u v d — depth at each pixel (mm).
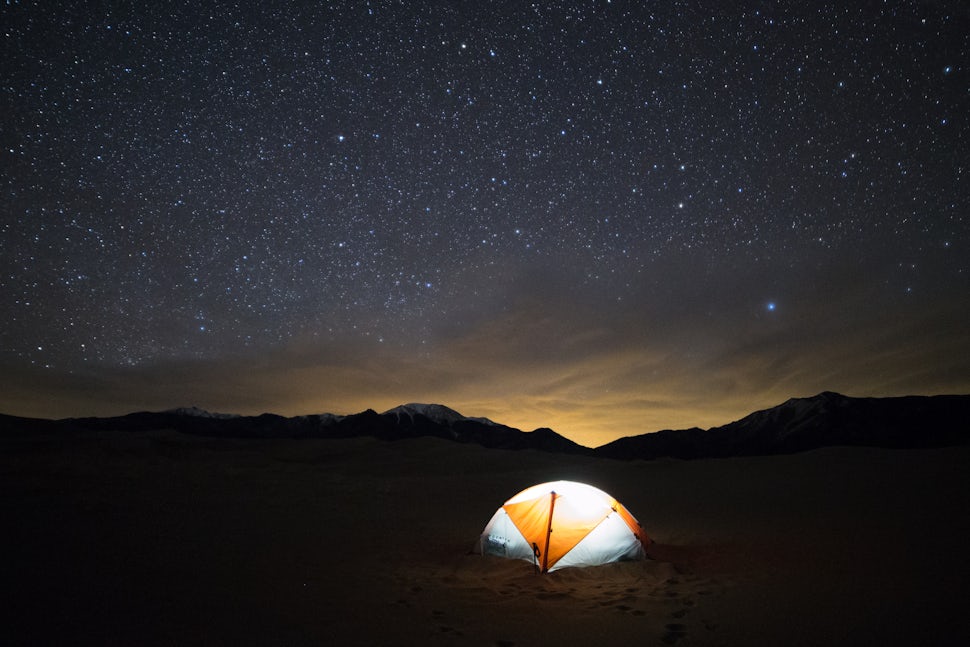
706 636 4965
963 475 15445
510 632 5188
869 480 15828
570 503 7727
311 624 5453
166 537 9562
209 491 15938
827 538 8789
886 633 4812
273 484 18203
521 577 7078
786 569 7113
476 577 7168
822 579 6559
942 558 7145
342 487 17922
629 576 6898
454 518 12258
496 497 16094
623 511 7988
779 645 4707
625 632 5121
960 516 9906
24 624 5320
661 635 5023
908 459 19562
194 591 6527
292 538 9773
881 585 6164
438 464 28844
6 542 8719
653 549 8359
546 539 7473
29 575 6941
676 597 6113
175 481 17641
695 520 11234
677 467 22734
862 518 10344
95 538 9242
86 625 5344
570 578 6871
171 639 5039
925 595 5723
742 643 4785
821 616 5316
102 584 6688
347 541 9562
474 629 5285
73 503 12594
